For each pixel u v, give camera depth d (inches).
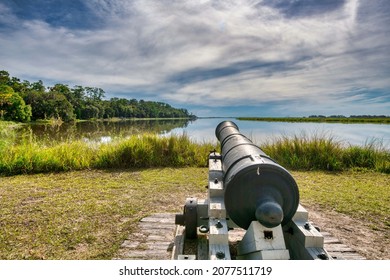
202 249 112.4
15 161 271.6
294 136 331.0
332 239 134.8
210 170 123.3
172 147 323.9
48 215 161.2
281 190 86.4
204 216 123.7
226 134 150.7
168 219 156.3
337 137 335.6
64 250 122.4
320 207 179.0
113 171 281.4
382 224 153.5
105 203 183.0
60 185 227.6
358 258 117.2
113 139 351.9
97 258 116.0
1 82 2536.9
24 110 1759.4
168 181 242.8
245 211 87.4
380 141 325.1
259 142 345.1
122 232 140.0
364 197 198.2
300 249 88.4
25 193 203.9
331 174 268.2
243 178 86.0
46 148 313.7
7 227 144.6
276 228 84.5
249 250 84.8
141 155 307.4
